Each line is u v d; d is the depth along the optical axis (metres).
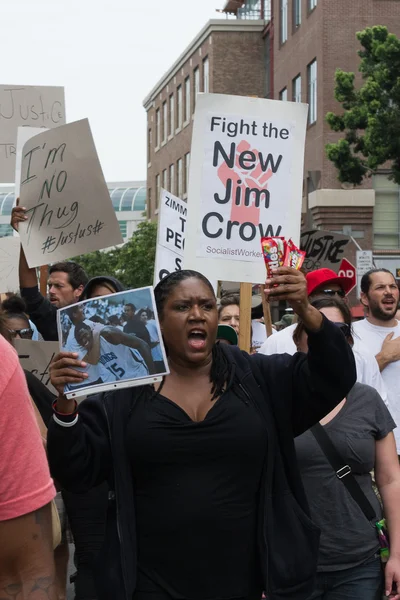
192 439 3.50
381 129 23.64
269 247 3.60
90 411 3.66
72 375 3.40
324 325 3.55
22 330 5.86
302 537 3.57
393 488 4.57
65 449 3.49
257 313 10.81
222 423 3.53
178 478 3.51
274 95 40.50
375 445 4.64
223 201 6.44
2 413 2.39
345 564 4.40
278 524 3.59
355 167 25.20
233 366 3.65
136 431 3.52
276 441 3.64
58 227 6.86
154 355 3.40
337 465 4.45
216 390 3.60
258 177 6.47
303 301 3.53
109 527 3.60
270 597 3.49
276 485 3.62
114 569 3.51
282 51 38.97
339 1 32.38
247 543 3.54
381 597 4.45
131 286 42.09
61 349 3.46
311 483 4.45
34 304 6.95
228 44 46.91
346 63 32.50
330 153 25.25
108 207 6.77
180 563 3.49
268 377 3.69
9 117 10.05
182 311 3.61
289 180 6.51
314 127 33.78
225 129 6.47
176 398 3.61
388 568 4.39
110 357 3.41
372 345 7.54
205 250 6.41
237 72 46.84
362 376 5.23
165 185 58.19
